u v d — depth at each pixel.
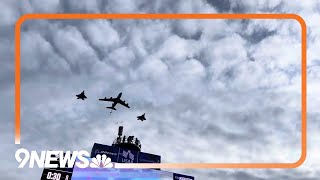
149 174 36.41
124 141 50.81
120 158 39.75
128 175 35.91
